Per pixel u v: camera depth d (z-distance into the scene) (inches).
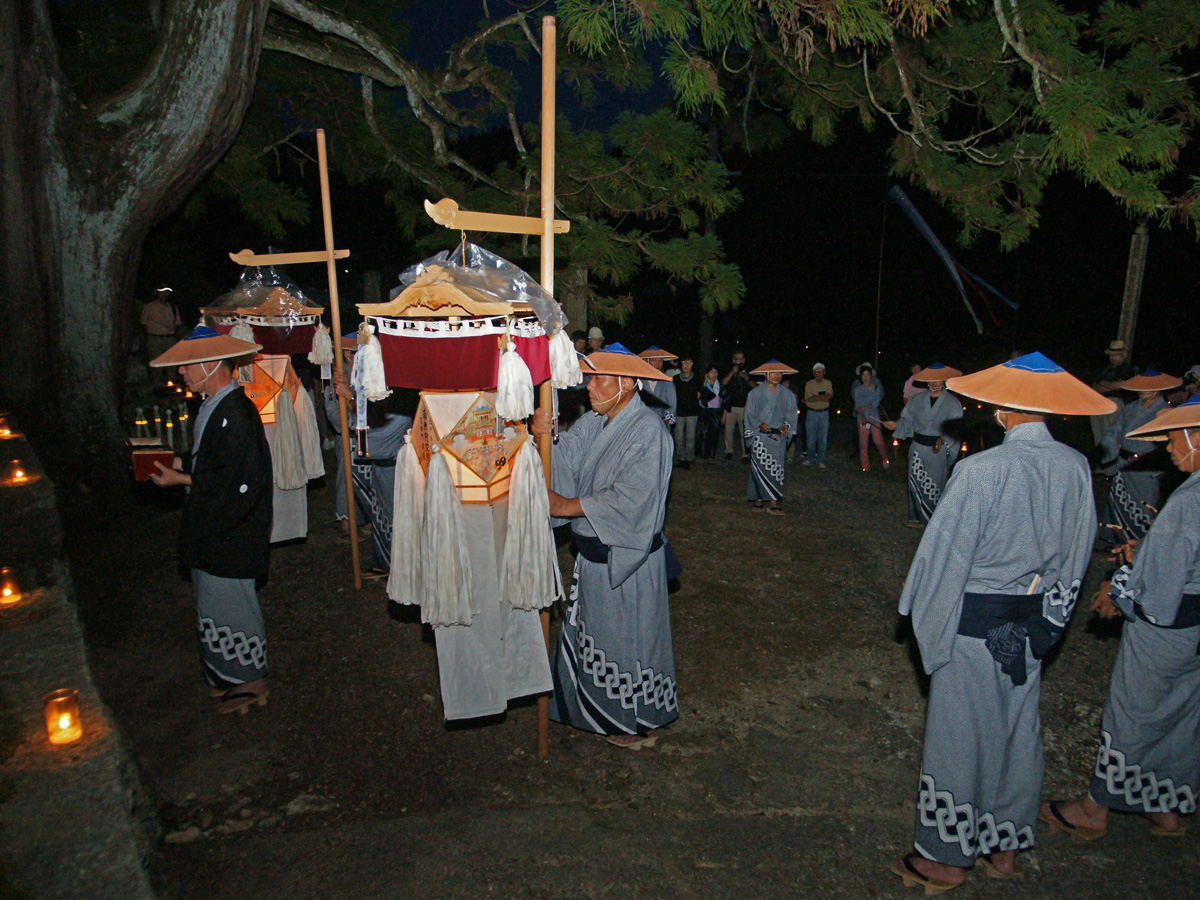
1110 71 242.5
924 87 315.9
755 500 382.9
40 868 83.1
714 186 291.4
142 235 336.5
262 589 260.1
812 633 239.5
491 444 148.9
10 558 167.3
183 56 304.5
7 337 303.7
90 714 111.2
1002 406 126.5
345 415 254.1
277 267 314.5
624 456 162.9
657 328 1537.9
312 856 139.0
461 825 148.1
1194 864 140.6
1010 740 132.2
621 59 298.7
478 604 152.5
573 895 130.7
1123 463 295.3
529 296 145.0
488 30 329.7
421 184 409.1
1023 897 132.7
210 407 176.7
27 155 299.7
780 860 140.9
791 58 315.3
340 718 185.5
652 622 169.3
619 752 174.6
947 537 126.3
